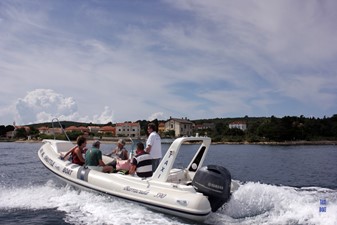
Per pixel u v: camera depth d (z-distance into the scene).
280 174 14.16
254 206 5.89
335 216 5.36
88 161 7.45
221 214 5.53
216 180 5.38
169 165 5.93
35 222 5.53
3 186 9.05
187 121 89.19
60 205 6.48
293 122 85.62
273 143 79.62
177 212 5.29
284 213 5.53
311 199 6.50
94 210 5.94
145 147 7.20
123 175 6.63
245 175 13.88
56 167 8.12
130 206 5.99
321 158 26.33
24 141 78.31
